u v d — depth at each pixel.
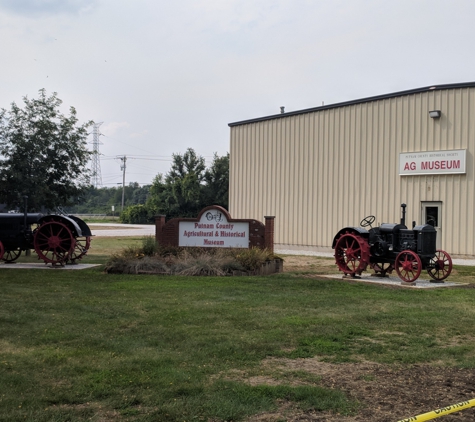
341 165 21.95
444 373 5.64
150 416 4.43
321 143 22.67
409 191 19.86
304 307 9.02
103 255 20.09
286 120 23.98
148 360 5.89
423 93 19.50
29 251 19.22
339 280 12.49
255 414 4.51
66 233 15.57
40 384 5.15
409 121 19.86
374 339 7.04
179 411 4.51
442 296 10.31
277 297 9.92
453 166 18.67
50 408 4.59
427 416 3.94
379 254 12.91
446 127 18.92
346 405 4.69
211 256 14.05
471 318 8.27
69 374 5.43
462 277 13.94
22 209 20.31
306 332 7.26
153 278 12.49
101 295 9.98
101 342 6.62
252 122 25.33
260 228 15.06
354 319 8.09
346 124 21.81
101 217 84.56
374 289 11.16
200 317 8.06
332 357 6.20
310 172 23.05
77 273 13.45
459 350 6.47
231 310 8.62
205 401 4.74
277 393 4.92
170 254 14.76
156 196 59.91
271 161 24.56
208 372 5.59
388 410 4.61
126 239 30.20
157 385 5.12
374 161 20.88
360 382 5.33
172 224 15.48
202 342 6.67
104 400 4.77
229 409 4.56
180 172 59.00
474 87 18.34
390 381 5.37
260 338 6.91
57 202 20.95
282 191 24.11
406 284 11.91
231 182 26.30
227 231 15.22
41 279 12.21
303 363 5.97
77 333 7.07
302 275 13.58
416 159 19.61
